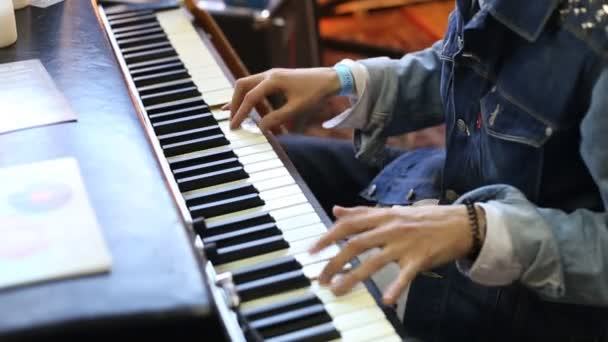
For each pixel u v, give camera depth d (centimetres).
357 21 300
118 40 146
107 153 88
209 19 154
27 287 69
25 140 90
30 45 116
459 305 119
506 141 109
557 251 97
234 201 107
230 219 104
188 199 107
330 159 147
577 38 100
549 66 103
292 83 125
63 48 115
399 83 131
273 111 126
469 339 119
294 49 230
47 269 71
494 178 112
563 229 99
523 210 98
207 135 121
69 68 109
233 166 114
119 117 96
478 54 109
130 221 77
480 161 115
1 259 72
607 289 99
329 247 99
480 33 107
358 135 136
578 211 101
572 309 112
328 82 127
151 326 68
